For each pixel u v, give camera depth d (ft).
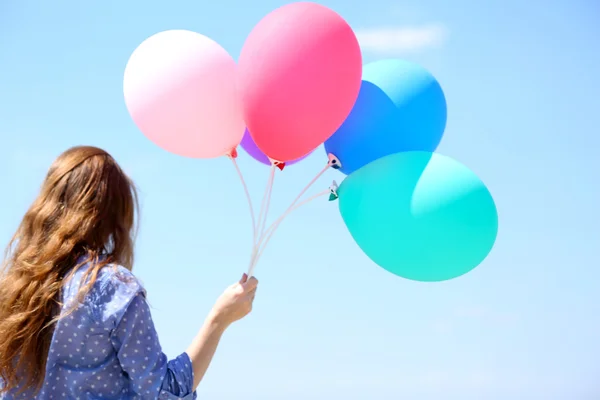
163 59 6.11
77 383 3.99
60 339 4.00
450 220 5.74
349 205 6.09
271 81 5.74
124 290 4.09
